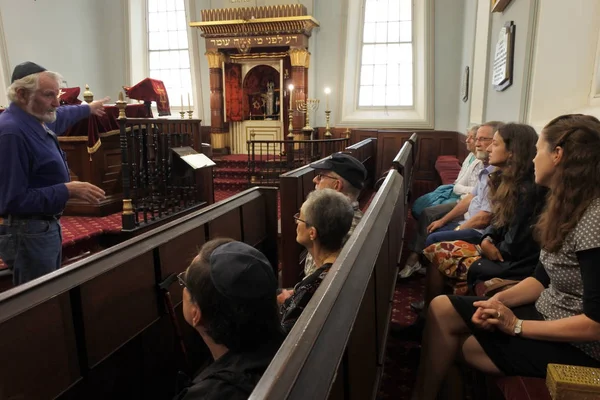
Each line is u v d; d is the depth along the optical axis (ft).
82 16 34.32
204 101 36.06
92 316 5.16
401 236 10.94
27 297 4.42
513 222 7.54
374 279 5.15
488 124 10.68
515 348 5.11
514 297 5.83
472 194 11.44
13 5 28.84
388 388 7.83
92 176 17.33
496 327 5.27
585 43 11.37
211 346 3.84
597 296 4.47
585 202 4.70
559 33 11.57
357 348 3.90
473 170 13.55
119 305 5.63
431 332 5.92
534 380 4.91
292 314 5.29
